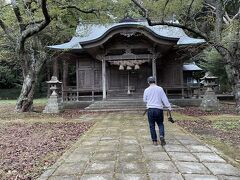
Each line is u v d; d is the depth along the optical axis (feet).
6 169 18.45
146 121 40.29
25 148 24.66
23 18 52.80
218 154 20.44
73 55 76.89
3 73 138.51
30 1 52.80
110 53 73.67
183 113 49.96
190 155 20.20
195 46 61.72
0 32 58.59
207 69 89.61
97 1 53.06
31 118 47.24
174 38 62.69
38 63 56.24
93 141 26.00
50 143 26.58
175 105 64.03
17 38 54.44
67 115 52.03
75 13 58.08
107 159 19.49
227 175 15.76
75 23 60.64
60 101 60.34
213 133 29.71
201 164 17.94
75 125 38.40
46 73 138.72
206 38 46.91
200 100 69.56
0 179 16.61
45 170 17.72
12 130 35.19
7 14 54.60
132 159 19.33
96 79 76.64
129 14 64.39
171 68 75.87
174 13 46.55
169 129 31.99
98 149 22.63
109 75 76.13
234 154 20.84
